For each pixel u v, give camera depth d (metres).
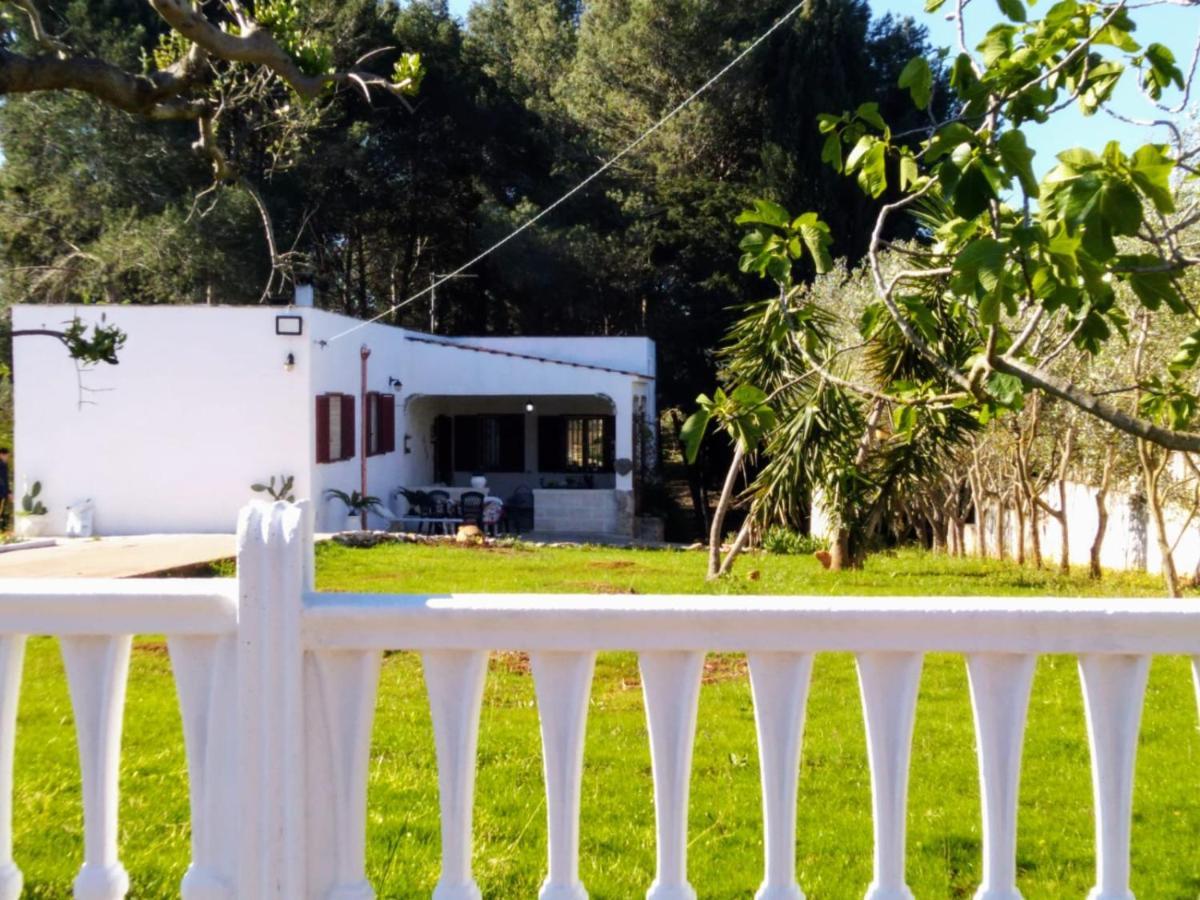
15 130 28.00
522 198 36.94
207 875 2.30
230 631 2.28
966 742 6.12
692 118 34.91
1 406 27.50
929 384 4.56
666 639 2.22
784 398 11.17
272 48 6.05
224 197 27.59
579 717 2.26
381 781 5.06
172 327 20.50
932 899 3.91
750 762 5.63
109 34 25.95
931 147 2.99
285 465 20.56
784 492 11.44
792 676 2.24
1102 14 3.55
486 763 5.49
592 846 4.37
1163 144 3.08
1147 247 5.64
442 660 2.27
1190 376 10.37
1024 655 2.21
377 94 32.81
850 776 5.41
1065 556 15.62
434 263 36.66
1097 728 2.23
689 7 34.75
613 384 25.62
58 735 5.86
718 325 33.34
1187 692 7.39
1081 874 4.20
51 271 28.86
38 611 2.32
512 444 29.83
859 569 14.27
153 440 20.53
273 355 20.52
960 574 15.18
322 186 31.64
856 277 19.19
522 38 43.84
